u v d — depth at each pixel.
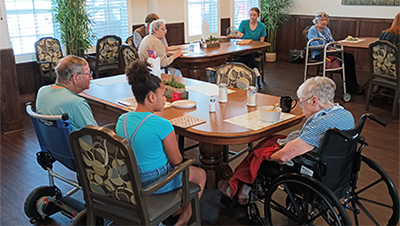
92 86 3.45
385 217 2.56
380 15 7.01
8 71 4.27
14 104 4.37
